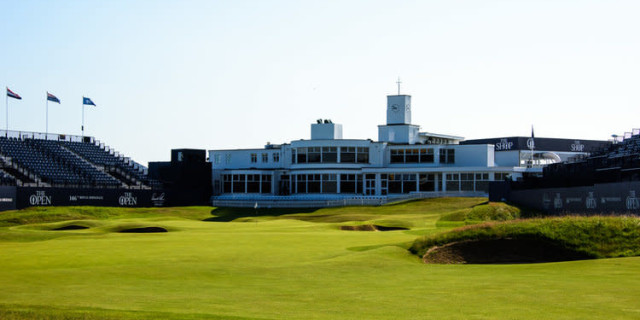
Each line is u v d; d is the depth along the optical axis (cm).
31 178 8162
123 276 2561
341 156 9862
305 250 3481
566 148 12769
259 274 2653
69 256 3188
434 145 9831
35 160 8775
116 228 5309
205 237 4259
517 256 3291
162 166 10106
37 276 2531
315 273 2692
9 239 4297
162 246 3672
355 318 1805
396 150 10038
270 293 2217
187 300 2072
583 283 2330
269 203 9319
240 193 10331
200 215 8456
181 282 2444
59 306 1925
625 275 2508
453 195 9138
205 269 2761
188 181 9781
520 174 9406
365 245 3694
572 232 3353
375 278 2575
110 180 9262
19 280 2439
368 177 9819
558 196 6675
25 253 3309
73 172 8919
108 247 3612
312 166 9912
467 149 9819
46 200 7762
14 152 8712
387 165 10081
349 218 7244
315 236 4322
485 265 3006
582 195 6175
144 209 8425
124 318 1756
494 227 3509
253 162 10806
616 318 1766
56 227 5572
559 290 2197
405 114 10788
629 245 3206
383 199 9000
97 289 2264
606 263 2847
